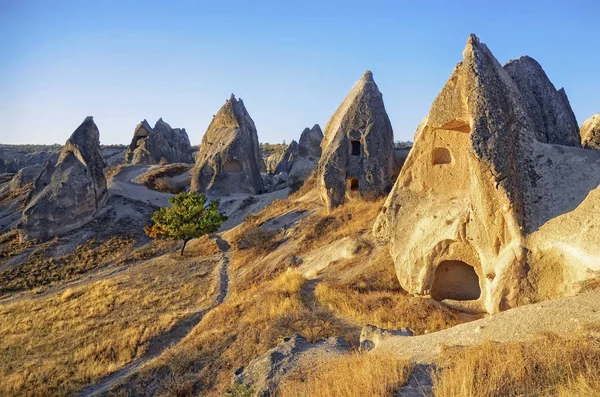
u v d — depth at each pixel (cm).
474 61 1516
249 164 4516
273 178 5738
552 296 1250
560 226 1270
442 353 808
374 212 2459
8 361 1864
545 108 1714
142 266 3008
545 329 785
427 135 1811
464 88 1520
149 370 1562
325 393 761
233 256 2892
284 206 3400
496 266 1366
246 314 1755
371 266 1872
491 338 822
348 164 2900
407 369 779
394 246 1795
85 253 3247
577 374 599
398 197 1884
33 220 3406
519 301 1287
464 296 1627
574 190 1317
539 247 1291
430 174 1814
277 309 1617
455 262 1638
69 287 2806
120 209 3853
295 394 826
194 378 1406
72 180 3603
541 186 1369
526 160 1409
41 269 3053
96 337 2000
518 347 701
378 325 1362
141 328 1988
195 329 1881
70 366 1755
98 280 2827
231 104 4756
